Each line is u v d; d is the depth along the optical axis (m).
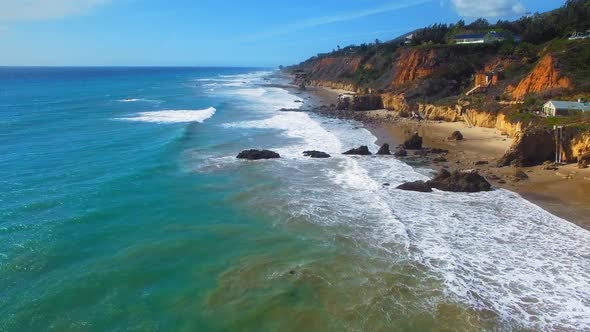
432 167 35.38
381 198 27.25
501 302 16.27
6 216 23.64
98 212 24.36
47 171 32.19
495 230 22.66
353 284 17.28
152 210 25.03
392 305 15.96
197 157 37.78
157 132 49.09
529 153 34.62
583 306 16.12
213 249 20.33
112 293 16.72
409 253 19.89
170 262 19.08
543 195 27.92
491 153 39.25
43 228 22.20
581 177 30.77
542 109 44.06
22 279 17.56
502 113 48.31
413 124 55.88
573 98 44.69
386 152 39.78
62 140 43.88
